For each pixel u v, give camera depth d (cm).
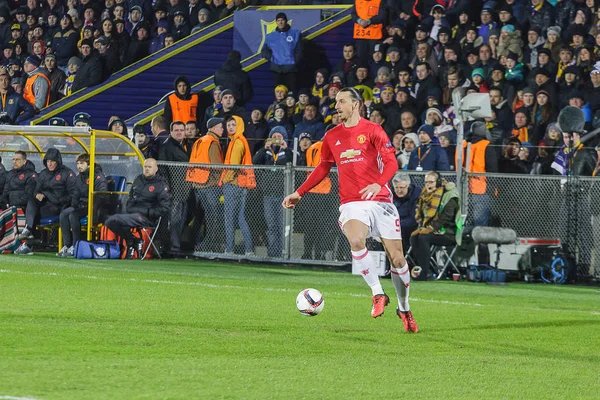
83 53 4119
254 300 1797
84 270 2316
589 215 2547
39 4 4538
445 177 2630
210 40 4184
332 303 1802
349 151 1413
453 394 973
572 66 2905
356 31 3544
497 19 3359
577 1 3194
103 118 4081
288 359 1145
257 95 3853
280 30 3694
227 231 2803
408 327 1428
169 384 964
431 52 3266
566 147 2614
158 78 4141
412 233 2475
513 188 2625
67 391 911
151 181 2789
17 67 4275
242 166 2778
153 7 4309
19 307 1552
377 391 970
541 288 2381
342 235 2698
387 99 3078
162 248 2872
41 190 2859
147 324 1408
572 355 1275
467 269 2506
